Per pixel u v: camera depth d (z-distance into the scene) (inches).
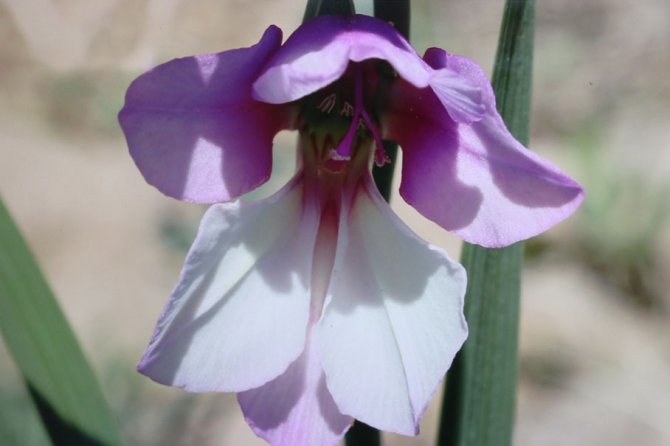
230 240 6.8
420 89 7.0
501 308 7.5
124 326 13.1
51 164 15.9
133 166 16.0
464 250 7.5
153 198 15.2
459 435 7.6
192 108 6.6
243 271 6.8
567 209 6.7
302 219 7.0
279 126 7.0
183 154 6.6
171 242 12.1
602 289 15.0
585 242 15.2
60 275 14.0
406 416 6.7
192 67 6.5
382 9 6.8
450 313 6.7
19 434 10.0
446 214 6.9
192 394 10.9
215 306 6.7
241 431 11.2
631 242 15.0
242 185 6.8
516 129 7.1
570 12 19.6
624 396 12.9
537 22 19.5
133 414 10.7
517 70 7.1
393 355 6.8
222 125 6.7
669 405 12.8
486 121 6.6
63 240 14.6
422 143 7.0
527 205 6.7
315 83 6.4
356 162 7.1
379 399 6.8
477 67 6.6
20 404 10.2
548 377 13.2
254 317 6.8
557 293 14.4
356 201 7.1
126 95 6.4
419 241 6.9
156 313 13.3
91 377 7.3
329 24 6.6
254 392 6.9
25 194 15.4
